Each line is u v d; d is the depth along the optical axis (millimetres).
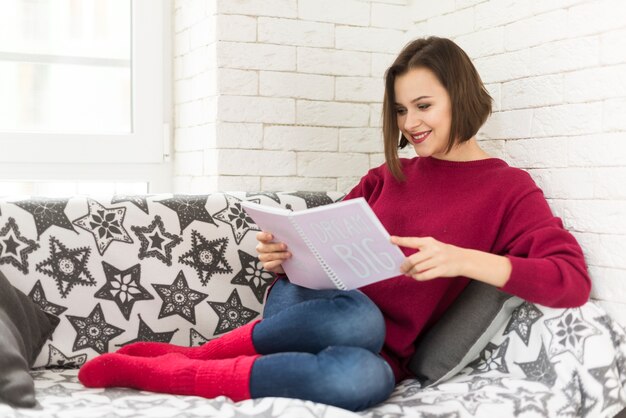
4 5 2219
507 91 1946
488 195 1680
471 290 1630
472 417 1341
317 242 1432
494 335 1650
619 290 1631
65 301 1726
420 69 1671
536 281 1485
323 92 2285
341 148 2324
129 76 2389
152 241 1814
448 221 1681
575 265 1550
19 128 2258
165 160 2447
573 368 1471
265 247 1620
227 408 1296
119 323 1764
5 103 2238
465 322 1584
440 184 1750
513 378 1539
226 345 1550
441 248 1431
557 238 1582
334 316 1435
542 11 1829
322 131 2293
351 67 2322
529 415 1372
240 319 1869
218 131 2145
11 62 2236
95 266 1758
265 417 1250
